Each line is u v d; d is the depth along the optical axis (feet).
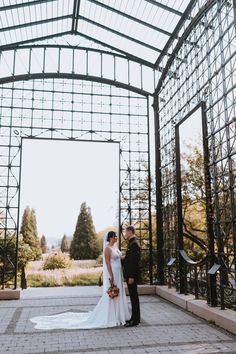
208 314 21.36
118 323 20.13
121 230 38.60
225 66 23.17
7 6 32.14
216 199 23.38
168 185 34.58
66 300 29.66
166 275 34.45
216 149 24.03
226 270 21.79
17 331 19.16
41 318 22.36
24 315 23.48
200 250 43.32
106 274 20.77
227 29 22.97
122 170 39.40
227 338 17.52
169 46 34.94
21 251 51.96
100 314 20.31
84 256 86.99
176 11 30.32
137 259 20.43
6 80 38.42
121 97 40.52
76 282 64.03
